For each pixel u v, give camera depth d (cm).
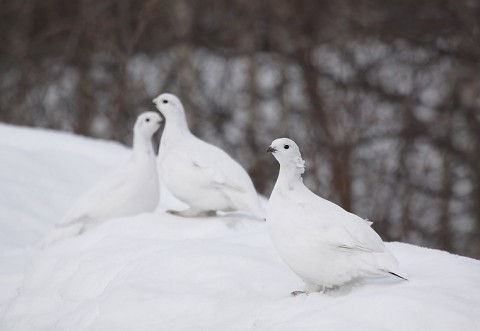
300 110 1986
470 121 1927
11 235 932
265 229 769
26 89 2144
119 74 2114
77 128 2106
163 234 787
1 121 2136
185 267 688
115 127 1950
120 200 868
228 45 2095
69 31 2175
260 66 2048
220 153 809
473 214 1861
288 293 643
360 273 610
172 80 2095
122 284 683
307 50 1998
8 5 2153
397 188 1866
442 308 566
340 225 611
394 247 689
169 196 1066
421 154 1909
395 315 565
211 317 623
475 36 1945
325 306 599
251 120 1998
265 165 1950
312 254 612
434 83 1991
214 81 2089
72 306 714
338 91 1972
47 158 1132
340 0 2033
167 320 631
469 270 625
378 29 2005
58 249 810
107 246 782
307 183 1897
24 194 1020
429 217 1848
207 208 809
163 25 2116
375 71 2009
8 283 802
